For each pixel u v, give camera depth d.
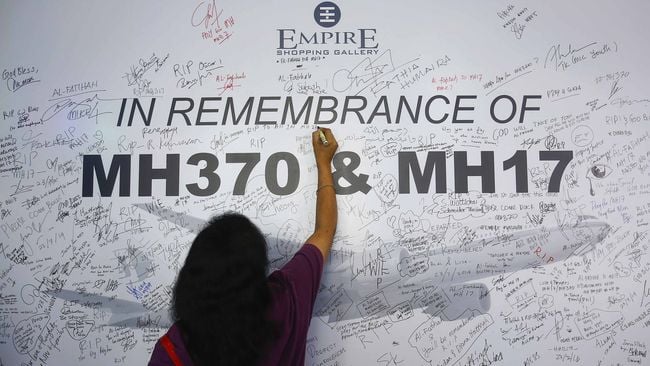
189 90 1.69
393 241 1.63
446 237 1.63
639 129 1.66
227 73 1.69
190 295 0.94
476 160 1.66
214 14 1.71
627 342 1.59
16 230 1.66
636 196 1.64
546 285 1.61
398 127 1.66
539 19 1.69
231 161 1.66
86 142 1.68
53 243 1.65
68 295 1.64
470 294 1.62
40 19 1.72
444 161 1.66
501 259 1.62
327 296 1.62
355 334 1.61
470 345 1.60
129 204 1.66
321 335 1.61
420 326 1.61
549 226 1.63
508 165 1.65
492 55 1.68
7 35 1.72
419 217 1.64
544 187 1.64
